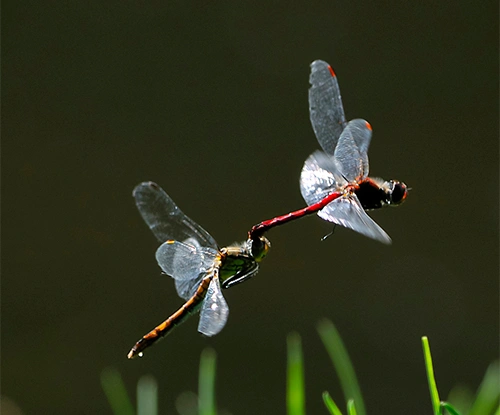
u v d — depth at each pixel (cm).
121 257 218
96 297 214
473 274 214
